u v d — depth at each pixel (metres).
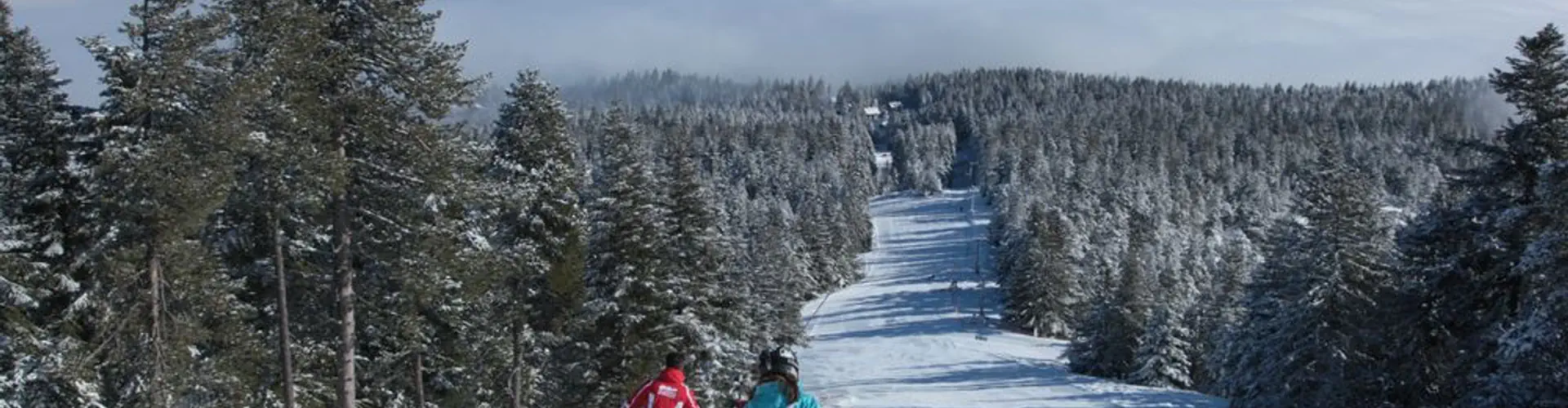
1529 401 21.72
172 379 18.64
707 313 30.45
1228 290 73.50
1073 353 74.06
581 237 27.25
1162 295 68.19
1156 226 149.50
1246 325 41.22
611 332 29.08
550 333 28.62
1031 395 54.91
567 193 26.88
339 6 19.56
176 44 17.06
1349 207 33.75
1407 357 29.62
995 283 139.00
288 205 19.34
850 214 180.25
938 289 136.12
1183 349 63.41
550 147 26.67
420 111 20.11
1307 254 34.88
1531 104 24.91
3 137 18.61
